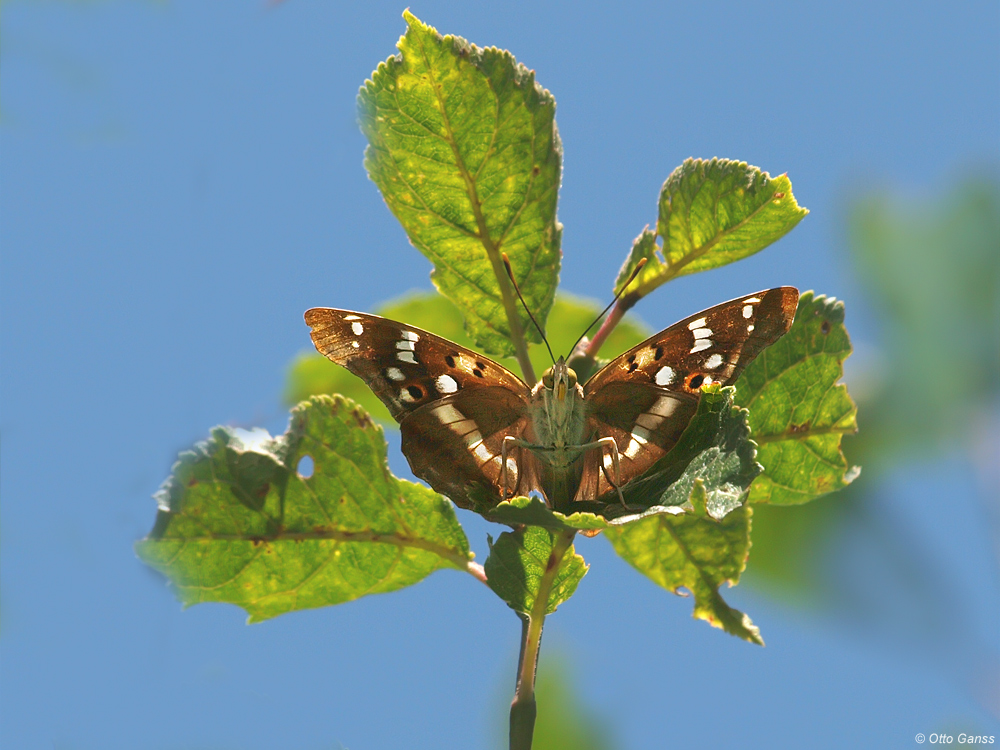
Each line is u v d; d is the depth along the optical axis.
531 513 1.35
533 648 1.36
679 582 1.37
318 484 1.37
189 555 1.37
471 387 1.38
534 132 1.38
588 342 1.38
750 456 1.35
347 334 1.38
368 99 1.37
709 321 1.37
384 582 1.37
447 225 1.38
